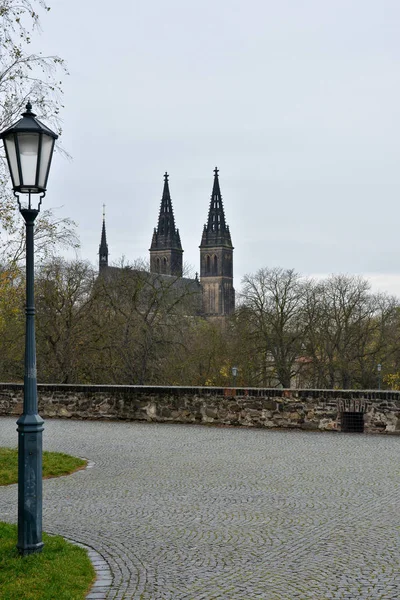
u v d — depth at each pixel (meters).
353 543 8.83
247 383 65.25
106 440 19.22
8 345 49.41
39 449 8.34
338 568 7.82
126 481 13.23
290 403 21.92
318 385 66.75
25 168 8.43
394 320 69.75
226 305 198.25
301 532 9.40
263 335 65.88
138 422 23.94
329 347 66.94
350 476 13.52
